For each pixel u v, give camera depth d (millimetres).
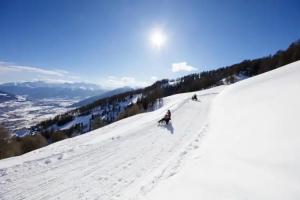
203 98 46969
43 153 12516
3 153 34625
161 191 6656
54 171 8844
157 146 12523
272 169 6691
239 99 24016
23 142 42125
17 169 8914
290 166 6586
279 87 19078
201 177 7059
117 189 7398
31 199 6707
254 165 7227
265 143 8750
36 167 9211
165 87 188750
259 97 19344
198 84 140500
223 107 24141
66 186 7590
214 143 10898
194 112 26750
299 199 5156
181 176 7438
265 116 12523
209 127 16688
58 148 14211
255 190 5828
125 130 17703
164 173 8336
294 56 83250
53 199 6750
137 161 10078
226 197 5723
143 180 7977
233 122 14711
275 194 5504
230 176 6801
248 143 9352
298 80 18125
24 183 7715
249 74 140625
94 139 16094
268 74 35688
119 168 9242
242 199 5527
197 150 10664
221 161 8117
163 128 17641
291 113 10844
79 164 9664
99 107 178875
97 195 7008
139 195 6750
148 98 89438
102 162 9938
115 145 12742
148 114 32219
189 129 17172
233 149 9148
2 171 8633
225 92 38906
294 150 7363
